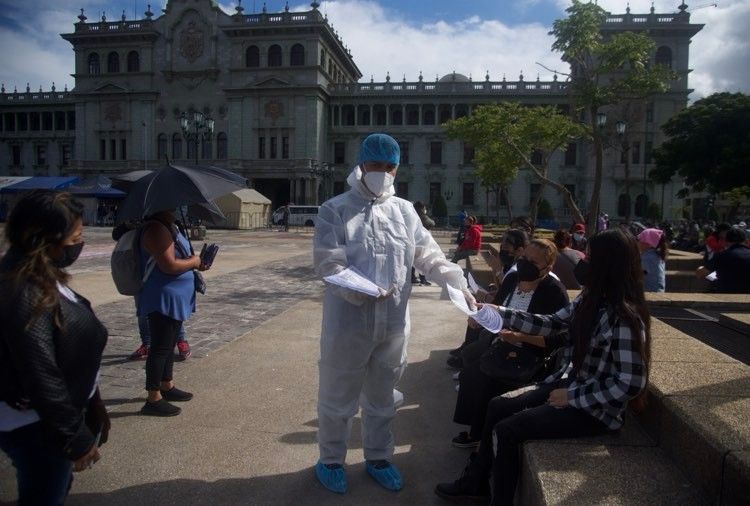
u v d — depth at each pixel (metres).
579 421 2.76
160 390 4.71
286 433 4.16
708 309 6.20
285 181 63.09
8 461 3.68
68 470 2.31
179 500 3.22
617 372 2.68
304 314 8.85
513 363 3.63
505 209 60.38
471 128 22.89
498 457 2.83
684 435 2.44
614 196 56.88
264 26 58.59
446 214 58.19
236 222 42.81
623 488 2.30
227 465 3.65
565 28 13.89
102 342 2.31
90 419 2.56
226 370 5.72
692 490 2.30
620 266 2.73
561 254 6.99
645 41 13.82
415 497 3.33
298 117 58.75
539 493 2.31
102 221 45.22
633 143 55.50
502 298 4.48
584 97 14.35
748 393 2.74
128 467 3.61
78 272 13.93
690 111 39.47
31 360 1.96
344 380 3.24
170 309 4.39
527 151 22.94
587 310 2.80
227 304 9.76
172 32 61.25
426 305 10.02
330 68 65.25
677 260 11.28
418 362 6.23
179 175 4.43
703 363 3.32
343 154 62.84
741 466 1.98
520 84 59.47
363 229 3.13
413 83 61.34
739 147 36.53
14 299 1.97
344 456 3.44
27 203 2.12
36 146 69.06
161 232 4.27
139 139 61.94
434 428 4.38
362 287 2.83
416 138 61.66
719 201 45.31
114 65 62.94
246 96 59.50
